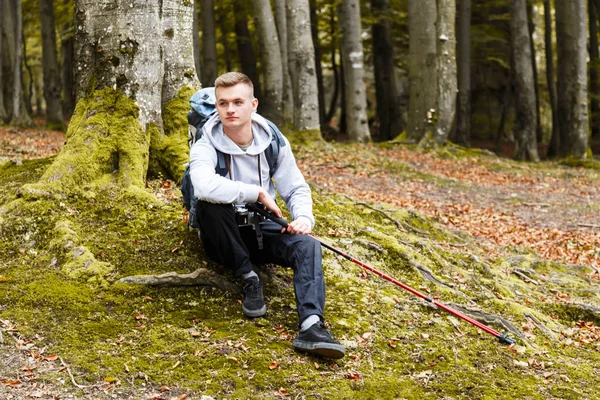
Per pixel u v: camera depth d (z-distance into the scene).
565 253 7.55
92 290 3.71
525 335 4.02
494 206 10.59
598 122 20.84
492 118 25.70
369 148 15.68
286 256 3.55
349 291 4.07
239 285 3.88
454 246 6.04
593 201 11.40
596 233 8.84
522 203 10.92
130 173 4.75
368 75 30.14
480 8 23.77
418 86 16.94
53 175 4.56
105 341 3.34
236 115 3.43
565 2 16.61
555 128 20.69
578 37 16.59
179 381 3.08
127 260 4.00
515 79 17.48
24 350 3.20
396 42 24.77
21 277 3.78
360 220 5.42
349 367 3.31
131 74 4.98
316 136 14.54
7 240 4.12
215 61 19.88
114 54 4.95
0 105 19.03
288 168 3.72
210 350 3.30
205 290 3.82
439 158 15.27
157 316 3.58
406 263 4.61
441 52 16.23
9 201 4.44
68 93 25.38
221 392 3.02
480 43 23.69
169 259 4.04
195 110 3.70
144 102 5.05
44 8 19.92
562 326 4.45
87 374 3.07
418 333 3.74
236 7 22.03
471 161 15.24
